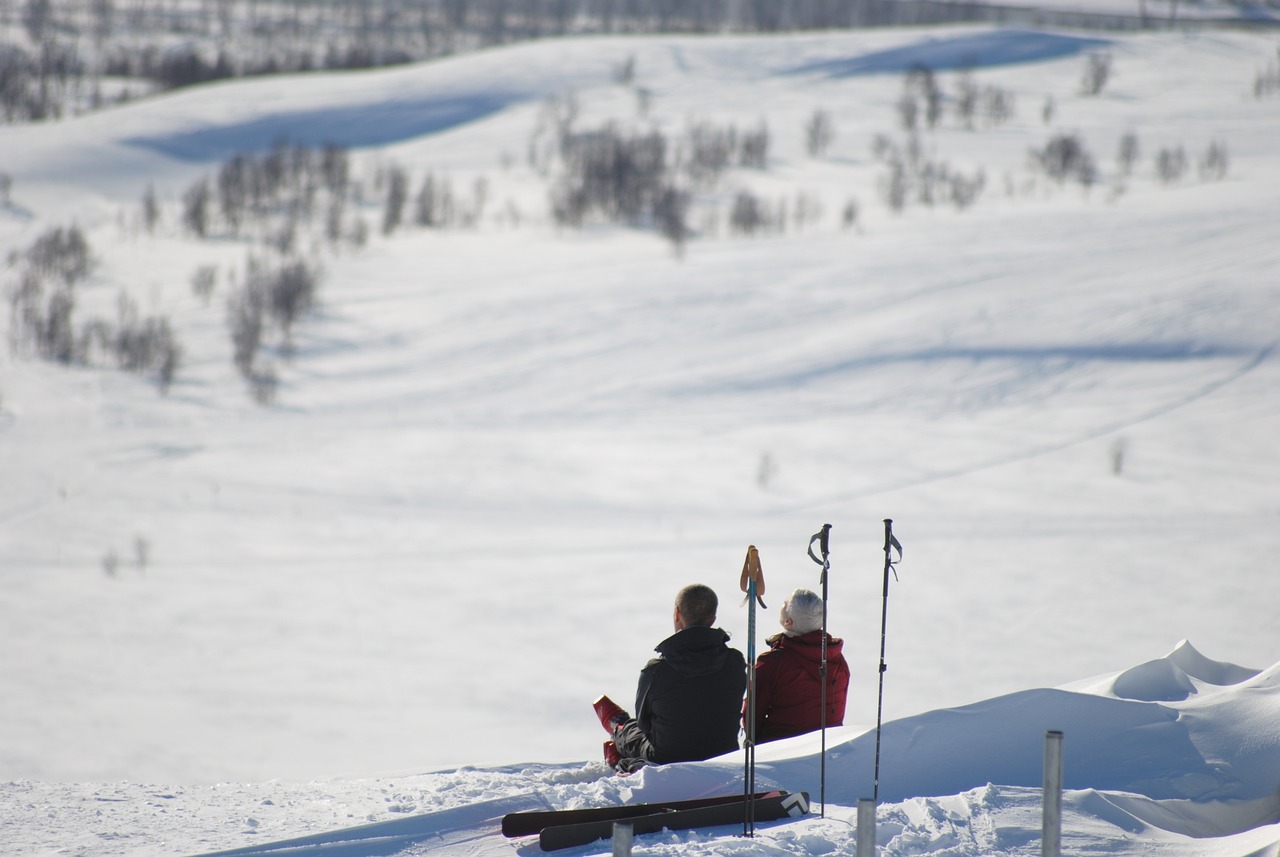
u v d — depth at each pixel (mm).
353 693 142625
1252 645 141500
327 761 117875
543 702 138500
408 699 139875
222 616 178750
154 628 173250
